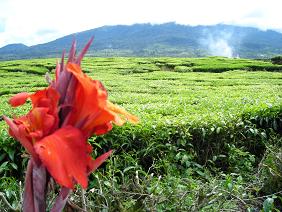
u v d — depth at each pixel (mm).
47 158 1164
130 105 8594
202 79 17781
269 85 14930
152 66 26969
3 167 4613
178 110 7777
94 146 5484
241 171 5516
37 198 1388
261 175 4820
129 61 31500
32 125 1307
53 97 1332
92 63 29219
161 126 5902
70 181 1152
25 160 5051
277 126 6883
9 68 24688
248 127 6430
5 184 3996
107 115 1356
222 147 6094
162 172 5266
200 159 5973
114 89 13977
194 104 9406
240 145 6316
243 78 18875
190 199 2973
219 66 26203
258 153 6430
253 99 8727
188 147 5938
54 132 1267
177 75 20250
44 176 1386
